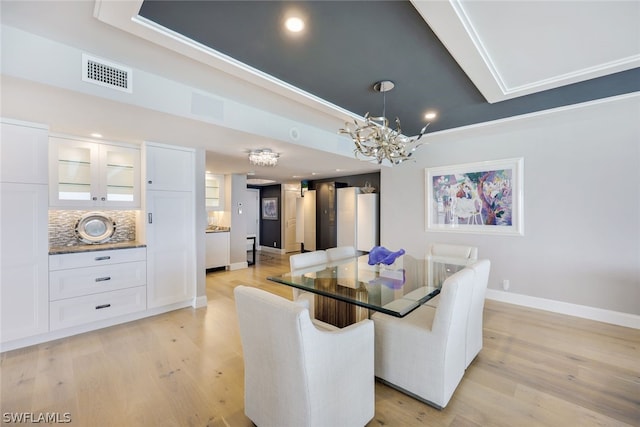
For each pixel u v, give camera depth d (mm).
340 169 5656
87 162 3145
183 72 2207
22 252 2535
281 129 3232
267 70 2180
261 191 9359
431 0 1411
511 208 3773
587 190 3268
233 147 3604
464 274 1980
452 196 4293
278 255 8000
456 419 1743
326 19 1618
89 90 1930
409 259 3418
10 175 2455
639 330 2969
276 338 1382
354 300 1986
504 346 2643
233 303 3887
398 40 1823
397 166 4922
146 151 3287
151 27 1603
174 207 3533
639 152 2980
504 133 3814
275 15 1578
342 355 1488
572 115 3168
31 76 1711
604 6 1514
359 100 2773
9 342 2521
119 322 3174
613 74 2268
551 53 1965
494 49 1914
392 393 2006
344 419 1517
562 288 3443
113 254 3078
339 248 3461
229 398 1936
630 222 3043
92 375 2180
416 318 2113
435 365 1828
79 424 1691
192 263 3697
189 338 2816
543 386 2053
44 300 2658
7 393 1960
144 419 1736
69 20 1590
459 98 2742
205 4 1477
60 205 2916
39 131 2582
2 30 1625
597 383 2082
